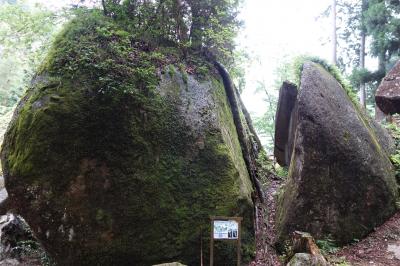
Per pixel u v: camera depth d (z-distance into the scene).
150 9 6.21
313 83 6.22
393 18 13.32
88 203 4.89
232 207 5.31
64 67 5.18
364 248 5.75
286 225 5.78
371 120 7.64
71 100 4.96
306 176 5.81
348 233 5.85
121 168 4.98
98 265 4.90
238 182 5.59
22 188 4.91
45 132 4.88
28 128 4.95
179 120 5.50
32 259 5.92
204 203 5.27
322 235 5.75
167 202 5.13
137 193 5.00
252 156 8.12
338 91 6.76
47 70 5.27
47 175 4.85
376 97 11.10
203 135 5.60
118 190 4.95
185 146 5.44
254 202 6.32
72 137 4.89
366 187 6.09
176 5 6.28
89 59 5.19
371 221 6.07
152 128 5.24
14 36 7.34
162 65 5.81
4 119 13.79
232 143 6.38
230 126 6.72
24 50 8.30
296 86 7.34
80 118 4.93
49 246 4.96
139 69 5.32
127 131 5.05
